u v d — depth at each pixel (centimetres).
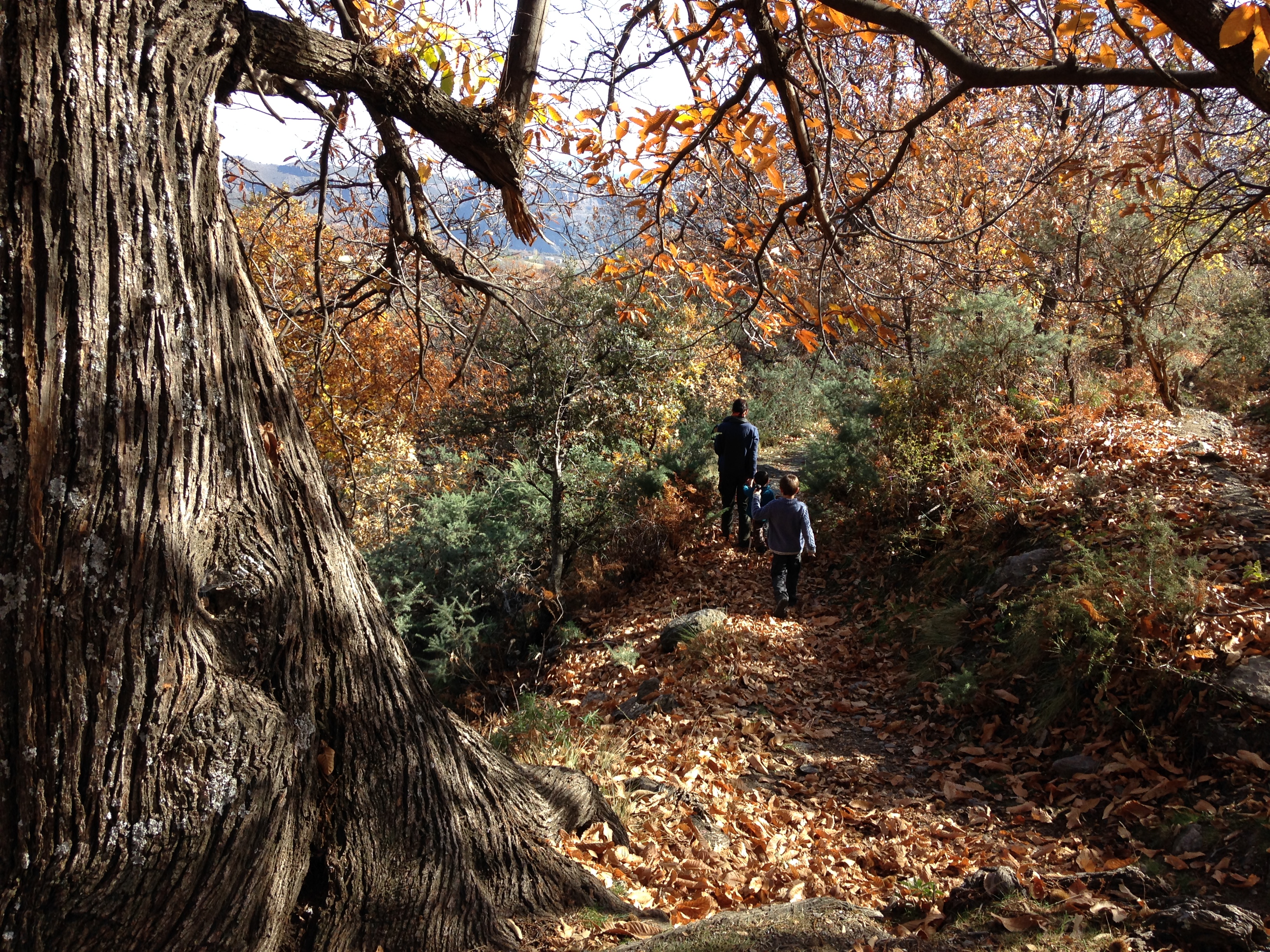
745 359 1856
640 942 301
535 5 344
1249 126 565
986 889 322
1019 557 768
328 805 273
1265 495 719
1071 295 888
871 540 1022
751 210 439
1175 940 278
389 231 407
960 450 920
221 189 259
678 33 430
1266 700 500
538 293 565
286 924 260
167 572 224
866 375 1235
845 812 560
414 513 1317
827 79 404
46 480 207
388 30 363
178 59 239
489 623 1035
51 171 211
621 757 636
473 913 302
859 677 791
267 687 254
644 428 1441
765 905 398
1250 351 1352
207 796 228
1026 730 616
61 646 207
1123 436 877
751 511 1147
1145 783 520
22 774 205
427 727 309
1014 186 551
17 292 205
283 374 285
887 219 593
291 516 272
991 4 459
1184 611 573
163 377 228
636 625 1004
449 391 1177
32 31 210
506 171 344
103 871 214
